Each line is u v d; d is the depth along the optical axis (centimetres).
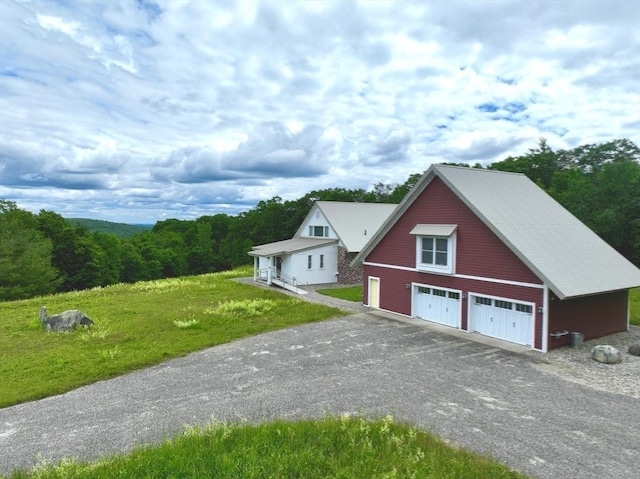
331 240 3353
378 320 1958
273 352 1484
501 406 1008
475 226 1698
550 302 1455
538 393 1088
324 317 2012
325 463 719
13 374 1313
